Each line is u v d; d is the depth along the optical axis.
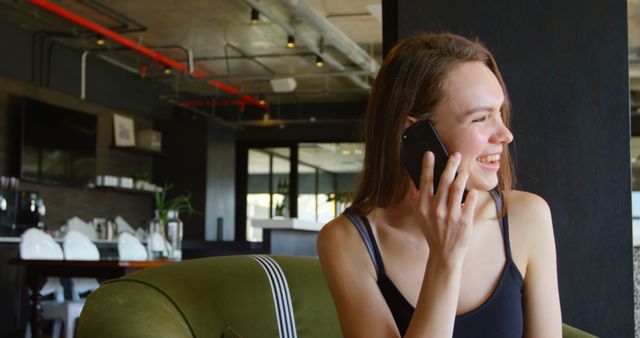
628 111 1.96
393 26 2.13
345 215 1.34
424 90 1.22
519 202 1.37
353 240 1.31
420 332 1.12
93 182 9.99
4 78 8.70
